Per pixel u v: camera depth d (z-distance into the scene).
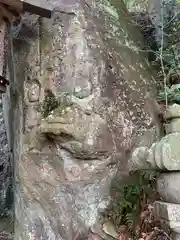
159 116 3.59
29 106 3.52
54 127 3.14
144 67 3.71
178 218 2.29
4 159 5.38
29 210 3.58
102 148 3.23
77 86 3.27
